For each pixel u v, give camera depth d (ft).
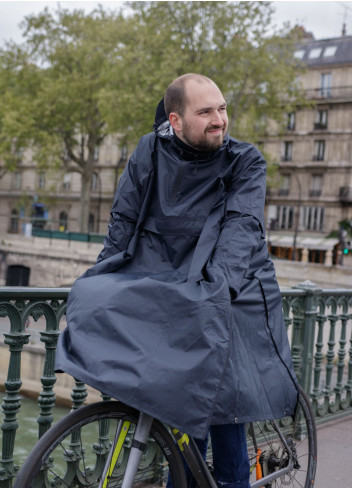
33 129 137.39
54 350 8.65
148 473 9.22
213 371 5.62
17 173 211.20
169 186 6.71
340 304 15.60
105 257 7.06
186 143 6.72
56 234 141.28
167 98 6.82
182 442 6.57
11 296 7.91
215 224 6.52
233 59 112.57
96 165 190.29
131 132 123.75
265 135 163.12
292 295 13.61
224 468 7.13
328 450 12.91
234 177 6.77
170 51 107.45
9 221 213.05
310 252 156.66
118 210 7.00
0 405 8.26
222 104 6.73
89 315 5.82
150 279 5.85
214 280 5.98
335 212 156.97
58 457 7.12
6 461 8.19
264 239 6.86
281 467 8.25
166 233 6.69
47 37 138.92
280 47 116.47
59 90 136.26
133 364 5.51
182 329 5.66
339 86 157.79
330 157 158.30
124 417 6.15
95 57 135.13
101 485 6.07
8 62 141.49
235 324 6.23
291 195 162.91
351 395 16.19
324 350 42.68
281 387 6.56
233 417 5.92
